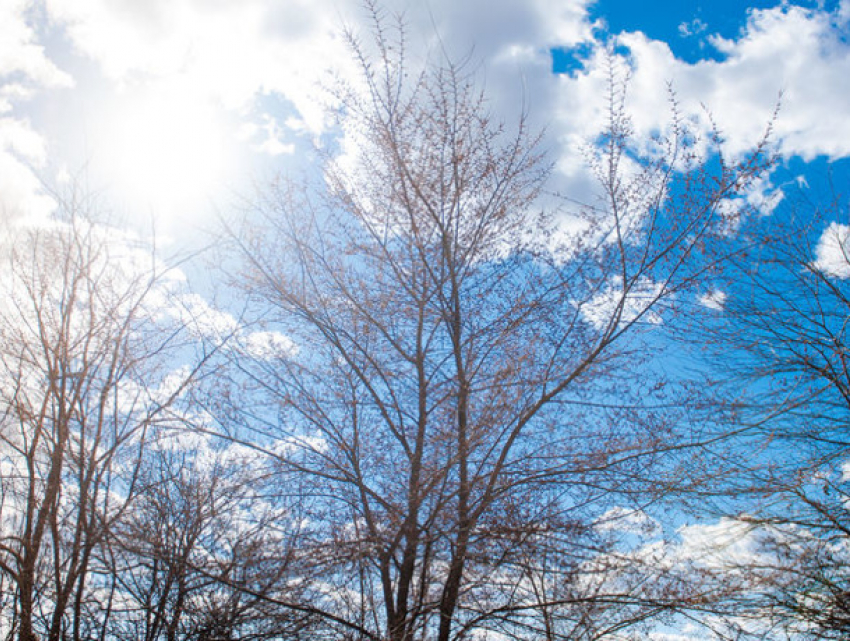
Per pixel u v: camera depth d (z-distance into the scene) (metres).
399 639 8.58
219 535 9.28
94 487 8.62
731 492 9.84
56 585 8.10
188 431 9.41
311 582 8.98
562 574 8.84
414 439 10.01
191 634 8.59
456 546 8.88
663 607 8.63
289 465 9.58
